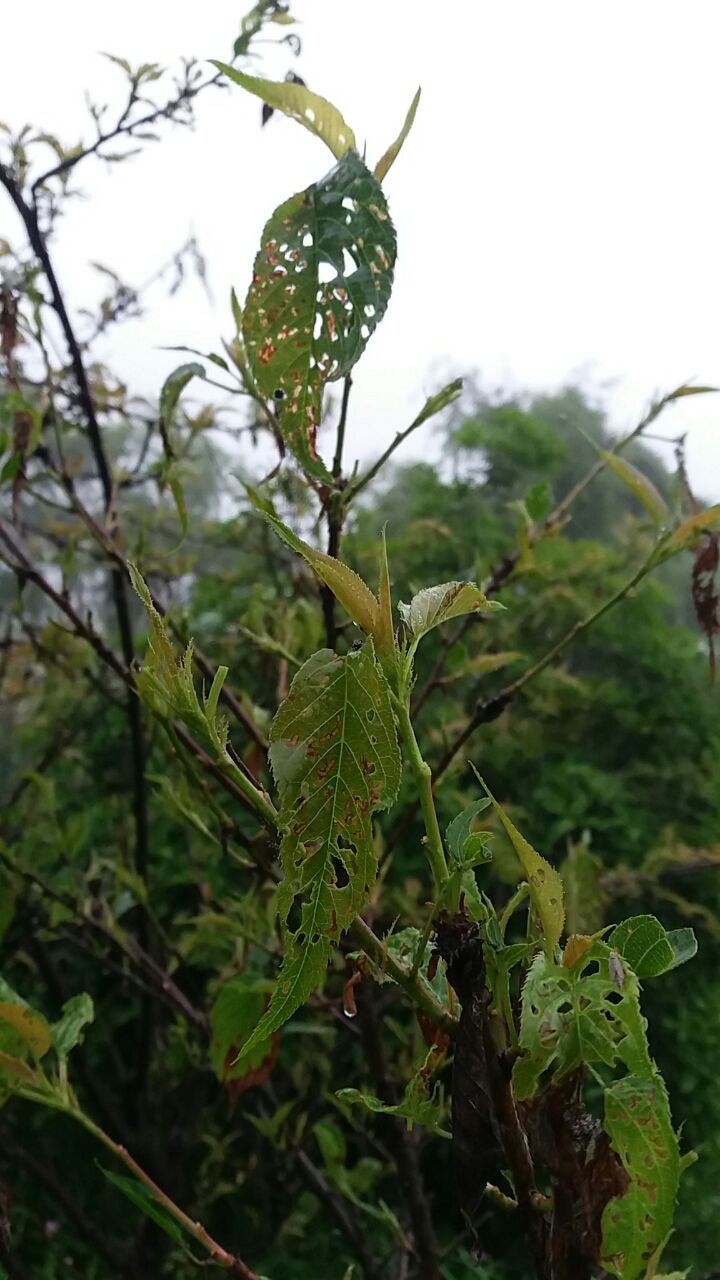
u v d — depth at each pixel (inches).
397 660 9.5
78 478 31.5
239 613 39.1
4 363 23.5
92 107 22.1
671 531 18.5
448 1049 10.9
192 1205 33.3
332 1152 24.5
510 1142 9.2
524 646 44.9
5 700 39.9
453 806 38.0
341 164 12.1
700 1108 37.2
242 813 36.6
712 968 39.9
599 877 27.7
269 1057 19.1
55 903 27.1
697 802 46.0
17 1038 13.7
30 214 21.8
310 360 12.1
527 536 22.4
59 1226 36.0
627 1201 8.6
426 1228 20.5
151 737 25.5
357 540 37.8
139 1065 32.2
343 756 8.4
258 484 16.1
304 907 8.4
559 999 8.8
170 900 40.1
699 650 49.9
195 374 17.0
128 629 26.6
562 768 44.4
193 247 28.0
